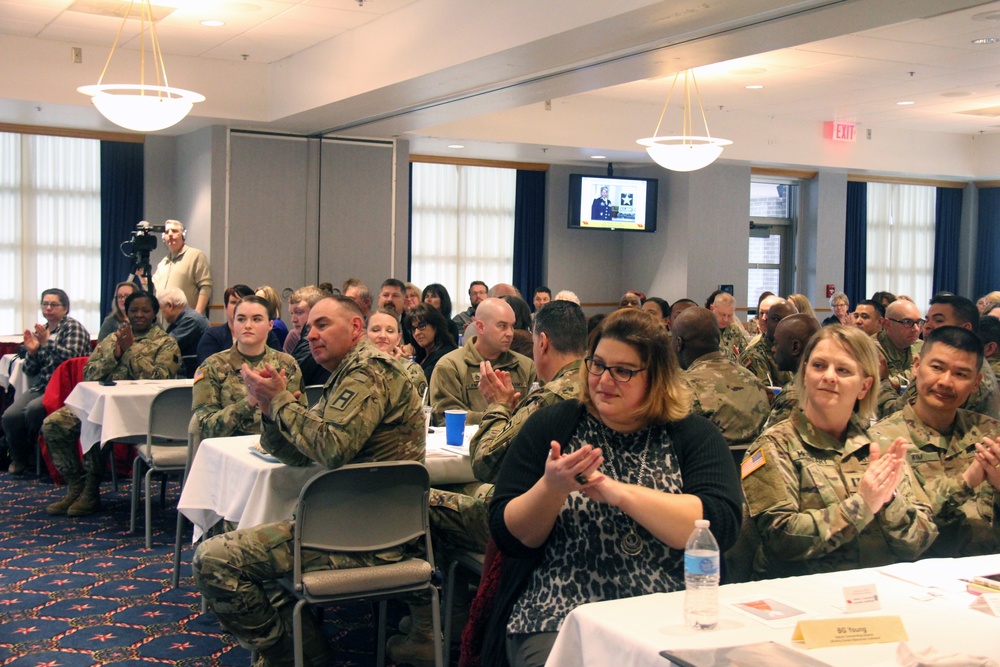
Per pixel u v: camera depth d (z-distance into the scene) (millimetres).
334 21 7539
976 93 10375
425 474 3021
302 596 2893
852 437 2463
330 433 2965
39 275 10305
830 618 1742
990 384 3461
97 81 8555
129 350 5980
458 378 4488
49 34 8156
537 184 13000
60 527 5363
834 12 5051
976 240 15070
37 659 3461
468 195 12672
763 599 1930
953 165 13711
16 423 6754
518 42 5926
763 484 2367
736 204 12758
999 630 1797
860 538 2371
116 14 7426
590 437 2166
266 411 3105
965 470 2734
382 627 3180
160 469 4824
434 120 9047
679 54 6082
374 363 3107
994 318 4609
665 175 12836
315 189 10070
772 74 9391
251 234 9781
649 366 2123
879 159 13047
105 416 5184
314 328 3143
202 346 6402
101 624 3826
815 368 2426
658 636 1703
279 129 9789
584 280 13367
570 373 2967
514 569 2178
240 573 2941
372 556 2988
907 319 5375
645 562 2066
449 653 3305
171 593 4219
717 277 12711
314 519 2902
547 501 2006
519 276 13016
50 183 10305
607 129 11219
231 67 9133
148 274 8133
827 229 13578
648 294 13156
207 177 9711
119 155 10500
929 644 1718
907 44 8109
